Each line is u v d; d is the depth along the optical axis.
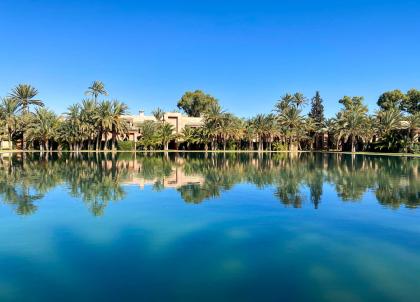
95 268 6.56
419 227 9.29
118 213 10.61
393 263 6.83
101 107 59.59
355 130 61.25
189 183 17.14
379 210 11.26
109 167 26.08
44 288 5.78
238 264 6.77
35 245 7.73
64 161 32.59
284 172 22.81
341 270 6.52
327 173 22.27
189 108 94.56
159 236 8.41
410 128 54.97
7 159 35.25
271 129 66.19
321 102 88.38
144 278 6.16
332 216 10.38
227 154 52.28
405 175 21.19
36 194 13.71
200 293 5.64
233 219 9.99
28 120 58.53
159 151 64.06
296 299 5.46
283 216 10.43
